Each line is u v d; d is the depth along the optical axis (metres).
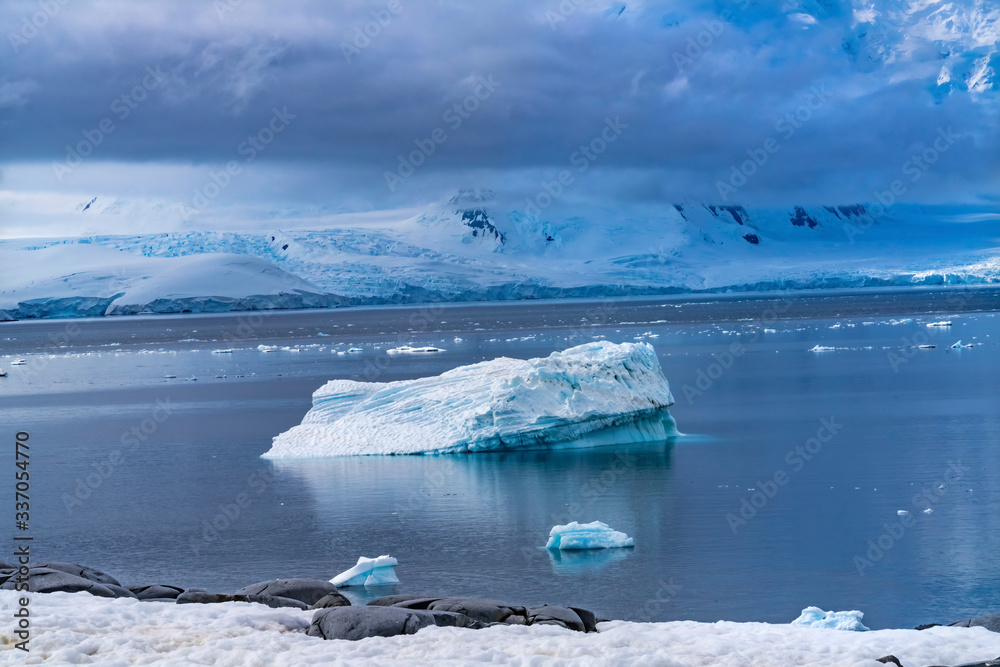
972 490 34.44
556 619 15.15
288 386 82.88
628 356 46.44
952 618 22.31
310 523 32.06
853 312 187.62
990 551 27.16
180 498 36.91
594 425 44.00
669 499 34.06
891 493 34.34
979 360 84.94
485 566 26.72
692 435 48.09
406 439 43.88
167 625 13.90
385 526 31.34
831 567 26.06
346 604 16.22
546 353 113.06
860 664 12.20
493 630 13.83
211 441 51.75
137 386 88.44
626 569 26.22
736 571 25.89
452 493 35.56
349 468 40.81
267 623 14.43
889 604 23.22
